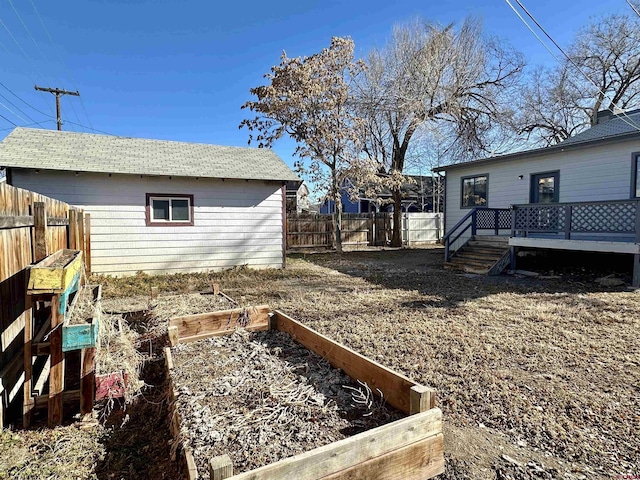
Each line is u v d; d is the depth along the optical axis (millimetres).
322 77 13336
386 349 3725
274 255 9812
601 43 18672
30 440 2191
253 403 2289
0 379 2176
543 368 3250
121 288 6945
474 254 10195
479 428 2334
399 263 11227
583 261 9125
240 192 9328
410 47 16188
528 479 1859
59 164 7430
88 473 1938
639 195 8273
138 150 9164
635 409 2547
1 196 2184
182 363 2947
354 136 13695
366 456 1580
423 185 25000
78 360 3443
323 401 2340
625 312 5152
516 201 11016
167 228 8586
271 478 1364
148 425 2424
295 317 5004
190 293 6324
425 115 16172
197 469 1644
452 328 4426
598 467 1955
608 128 10914
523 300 5992
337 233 14492
